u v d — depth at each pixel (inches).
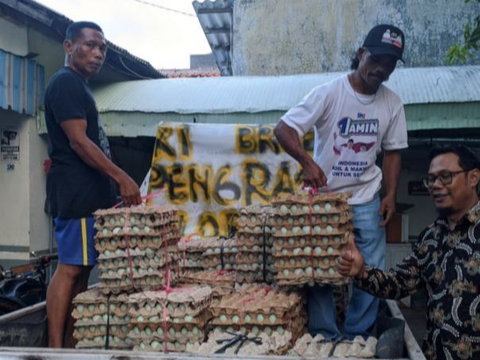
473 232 94.7
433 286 101.4
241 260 133.0
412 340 99.8
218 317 107.4
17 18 241.8
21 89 248.1
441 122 236.1
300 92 268.2
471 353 92.3
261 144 174.1
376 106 125.4
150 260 114.9
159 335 104.3
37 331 124.7
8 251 260.1
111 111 262.5
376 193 129.6
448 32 353.4
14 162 259.8
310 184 120.3
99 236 115.8
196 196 174.7
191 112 256.8
